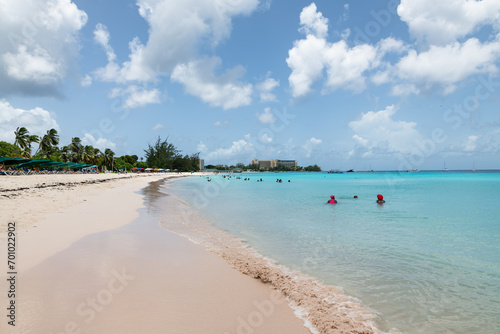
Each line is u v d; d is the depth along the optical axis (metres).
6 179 30.88
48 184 27.50
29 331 3.54
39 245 7.30
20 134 65.31
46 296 4.57
